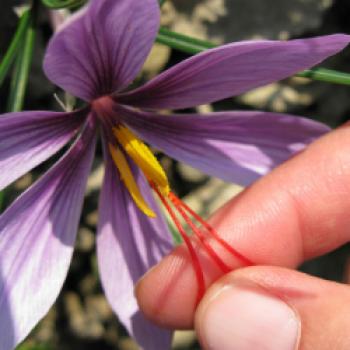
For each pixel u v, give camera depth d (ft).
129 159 0.43
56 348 0.63
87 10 0.28
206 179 0.59
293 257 0.47
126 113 0.41
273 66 0.35
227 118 0.41
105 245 0.42
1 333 0.36
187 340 0.62
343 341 0.39
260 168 0.42
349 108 0.59
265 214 0.46
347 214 0.47
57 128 0.38
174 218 0.40
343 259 0.63
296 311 0.41
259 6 0.55
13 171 0.36
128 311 0.42
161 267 0.42
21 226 0.37
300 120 0.40
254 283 0.41
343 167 0.47
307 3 0.55
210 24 0.55
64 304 0.63
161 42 0.39
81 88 0.36
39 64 0.55
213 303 0.41
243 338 0.41
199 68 0.36
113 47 0.33
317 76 0.38
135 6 0.30
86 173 0.41
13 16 0.52
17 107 0.41
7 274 0.37
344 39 0.32
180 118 0.42
